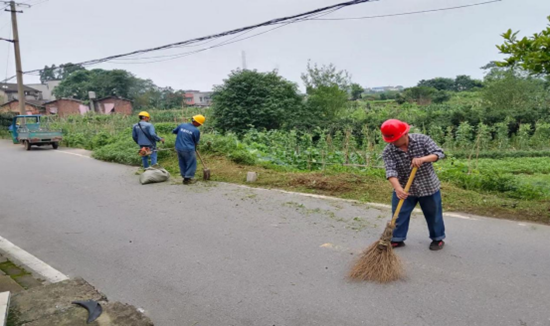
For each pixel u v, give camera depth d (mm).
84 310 3125
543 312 3246
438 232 4488
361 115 27891
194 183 8570
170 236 5363
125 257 4730
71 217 6426
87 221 6184
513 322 3123
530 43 4711
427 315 3256
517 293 3551
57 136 17797
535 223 5336
